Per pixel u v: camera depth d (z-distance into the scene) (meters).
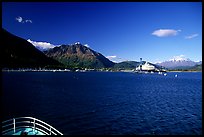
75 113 59.25
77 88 134.12
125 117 55.75
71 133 40.91
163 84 181.25
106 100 85.62
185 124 49.00
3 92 105.75
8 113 56.53
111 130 43.72
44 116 54.66
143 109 67.56
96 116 56.12
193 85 172.25
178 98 95.31
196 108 69.75
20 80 190.75
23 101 77.75
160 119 53.94
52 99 84.88
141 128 45.59
